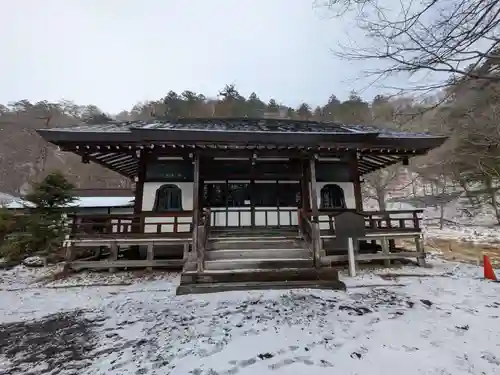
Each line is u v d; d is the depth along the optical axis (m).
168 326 3.82
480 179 20.75
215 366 2.79
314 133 6.63
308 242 6.68
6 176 34.09
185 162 8.42
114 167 10.12
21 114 42.69
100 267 6.92
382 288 5.51
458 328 3.63
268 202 8.62
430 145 7.41
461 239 16.25
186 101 45.84
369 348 3.12
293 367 2.75
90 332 3.74
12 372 2.79
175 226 7.48
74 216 7.20
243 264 5.87
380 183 29.50
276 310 4.30
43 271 7.88
